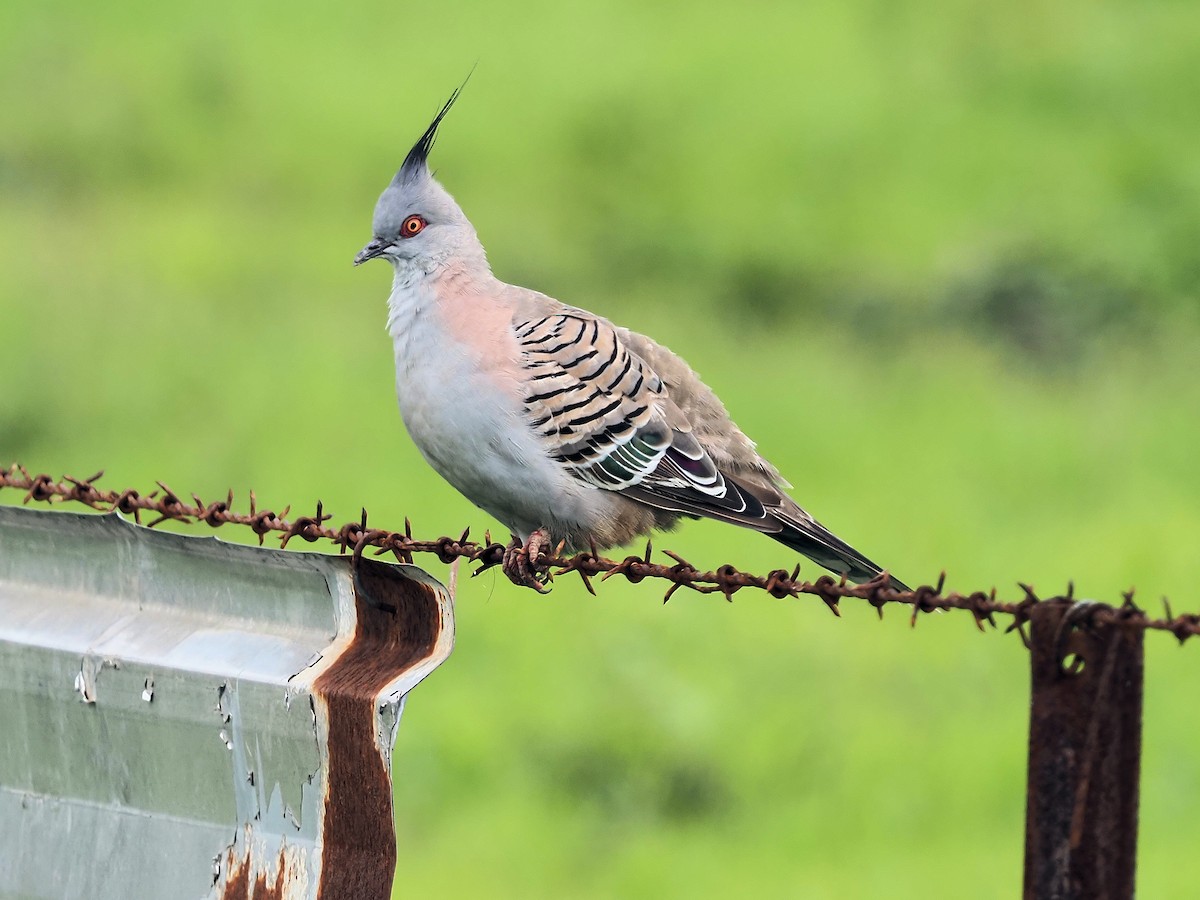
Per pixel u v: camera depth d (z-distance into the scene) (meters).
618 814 11.25
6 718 5.65
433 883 10.40
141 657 5.34
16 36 29.78
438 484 15.48
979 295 20.17
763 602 13.79
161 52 29.59
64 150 25.41
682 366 7.73
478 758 11.59
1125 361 18.77
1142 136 25.23
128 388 17.59
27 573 5.77
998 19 29.83
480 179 25.05
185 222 23.03
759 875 10.41
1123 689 4.16
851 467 16.27
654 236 22.72
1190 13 29.64
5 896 5.65
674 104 27.45
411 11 32.72
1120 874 4.18
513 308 7.36
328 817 5.03
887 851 10.72
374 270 21.70
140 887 5.39
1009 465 16.27
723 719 12.02
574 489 7.23
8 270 20.58
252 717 5.13
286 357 18.56
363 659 5.02
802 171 24.91
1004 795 11.16
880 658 12.99
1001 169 24.48
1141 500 15.48
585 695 12.16
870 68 28.61
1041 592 13.70
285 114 27.36
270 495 15.25
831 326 20.39
